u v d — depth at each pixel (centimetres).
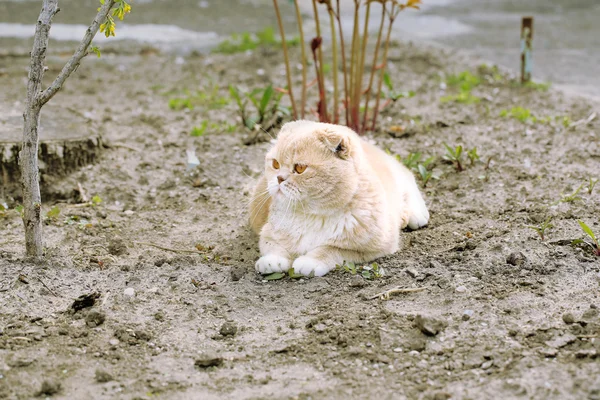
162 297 665
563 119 1146
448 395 506
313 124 716
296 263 691
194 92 1371
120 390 529
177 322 623
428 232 797
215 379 543
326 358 565
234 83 1414
